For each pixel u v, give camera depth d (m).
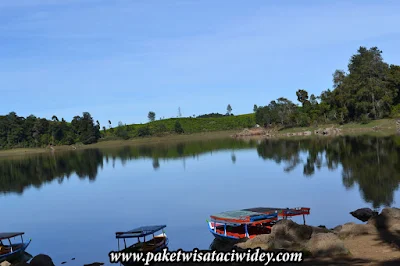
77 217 41.97
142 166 88.19
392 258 17.55
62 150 179.50
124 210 42.91
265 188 47.84
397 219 23.86
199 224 34.06
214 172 66.94
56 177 82.19
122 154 129.12
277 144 113.44
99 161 110.44
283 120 166.12
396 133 104.00
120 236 26.80
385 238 21.41
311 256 19.53
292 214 28.20
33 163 121.94
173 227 33.62
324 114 149.12
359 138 102.00
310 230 22.17
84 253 29.23
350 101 133.12
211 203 42.03
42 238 34.69
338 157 69.94
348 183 46.19
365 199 37.88
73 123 198.88
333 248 19.50
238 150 105.38
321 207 36.28
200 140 173.12
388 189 40.97
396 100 135.38
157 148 144.12
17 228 39.38
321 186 46.09
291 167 64.56
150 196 49.75
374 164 57.75
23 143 190.38
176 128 198.12
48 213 45.69
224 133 190.62
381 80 131.12
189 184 56.34
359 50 151.12
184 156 101.69
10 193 65.31
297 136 139.62
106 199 51.06
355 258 18.39
